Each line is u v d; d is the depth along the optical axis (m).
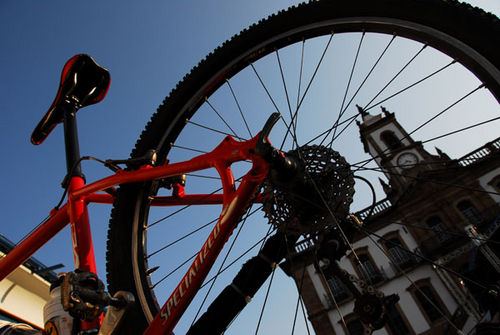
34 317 7.47
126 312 1.80
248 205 2.25
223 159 2.31
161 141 3.12
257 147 1.99
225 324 2.08
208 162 2.40
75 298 1.64
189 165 2.50
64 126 3.35
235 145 2.29
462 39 2.15
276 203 2.21
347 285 2.38
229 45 3.09
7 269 3.04
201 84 3.14
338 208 2.21
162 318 2.11
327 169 2.21
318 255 2.42
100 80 3.57
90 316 1.70
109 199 3.22
